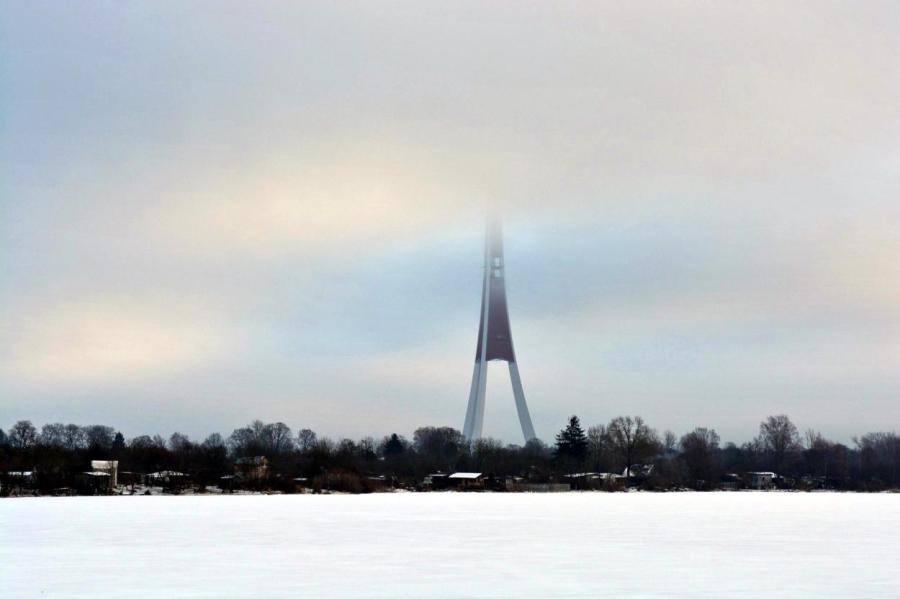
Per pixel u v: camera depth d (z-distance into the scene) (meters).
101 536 63.53
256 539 61.38
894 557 50.34
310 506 112.25
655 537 63.66
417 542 59.44
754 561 48.41
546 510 104.75
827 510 105.56
